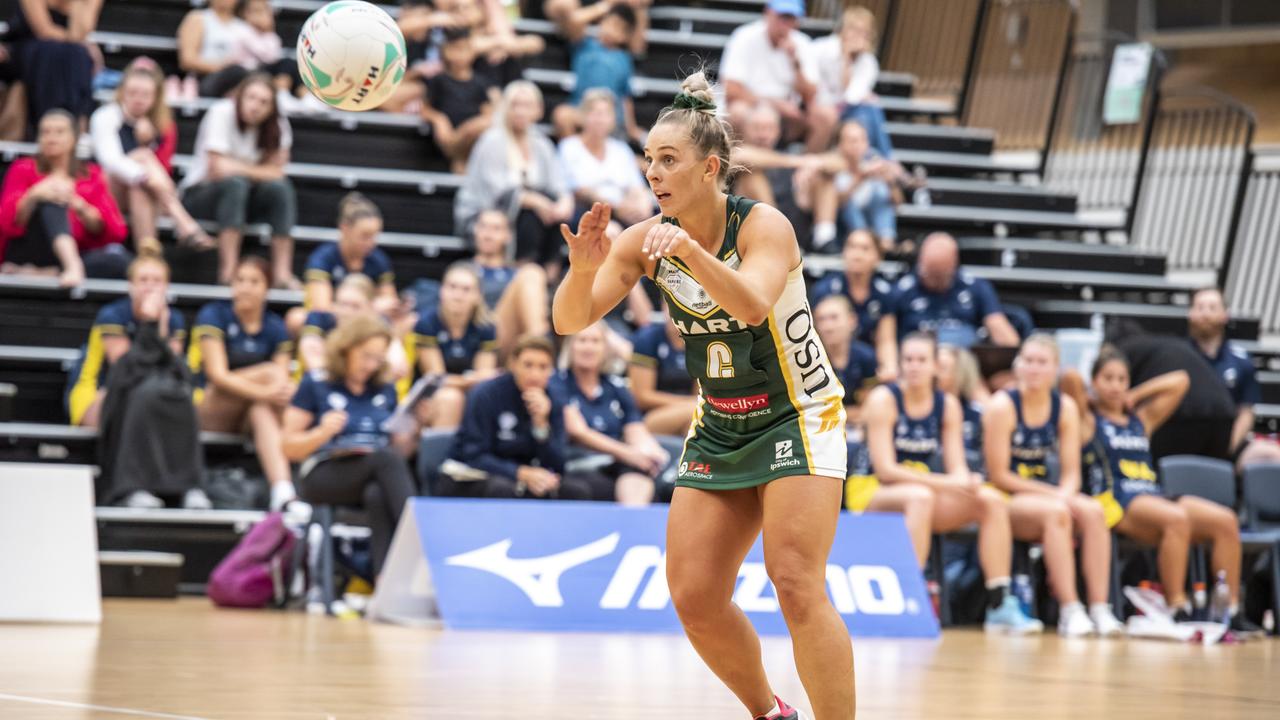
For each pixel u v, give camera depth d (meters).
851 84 17.02
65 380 12.95
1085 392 11.53
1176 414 13.39
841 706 4.05
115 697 5.03
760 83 16.53
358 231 12.83
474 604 9.10
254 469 12.38
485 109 15.96
